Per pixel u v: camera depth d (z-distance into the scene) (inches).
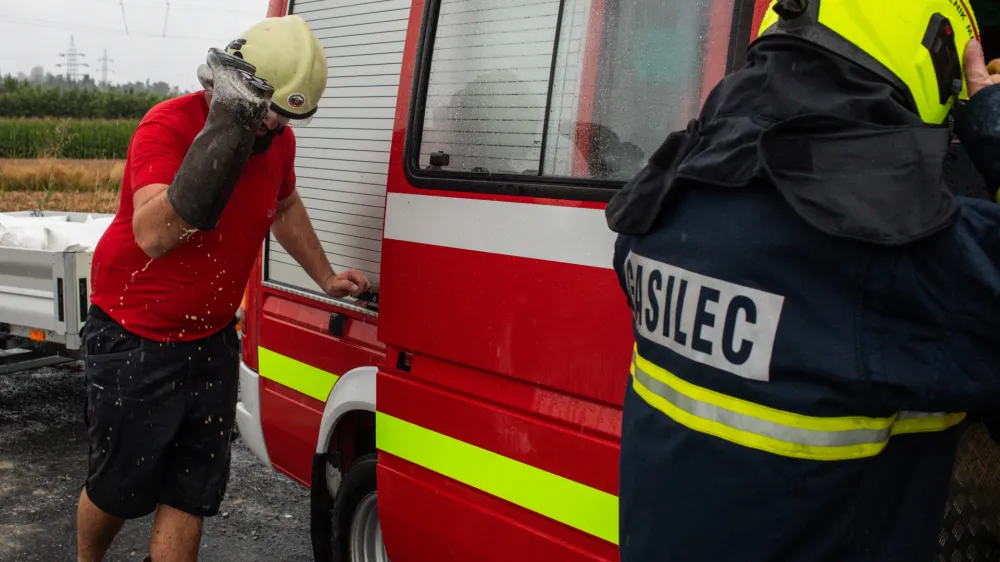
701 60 69.4
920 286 40.3
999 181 45.1
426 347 90.1
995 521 60.7
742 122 46.4
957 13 49.1
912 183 40.2
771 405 43.0
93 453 99.0
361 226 105.3
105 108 1455.5
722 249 44.9
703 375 45.9
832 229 40.2
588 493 75.5
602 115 75.7
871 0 45.4
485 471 85.3
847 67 44.8
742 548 44.5
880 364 40.9
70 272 185.8
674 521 47.2
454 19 90.7
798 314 42.4
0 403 221.6
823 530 43.6
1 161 946.1
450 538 90.0
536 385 80.0
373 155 103.0
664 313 49.1
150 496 99.9
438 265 88.5
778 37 47.3
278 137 100.8
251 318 130.1
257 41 91.4
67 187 879.1
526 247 79.5
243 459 186.5
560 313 76.7
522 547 81.7
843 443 42.3
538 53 81.5
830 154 42.3
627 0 74.5
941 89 47.4
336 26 110.4
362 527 110.5
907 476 45.6
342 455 116.0
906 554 45.4
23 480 169.2
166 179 89.7
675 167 50.8
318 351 113.4
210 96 93.9
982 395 40.9
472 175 85.7
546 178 78.7
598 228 73.7
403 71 96.3
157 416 96.7
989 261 39.8
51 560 135.6
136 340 95.7
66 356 208.4
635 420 52.3
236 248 97.3
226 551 141.6
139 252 94.2
